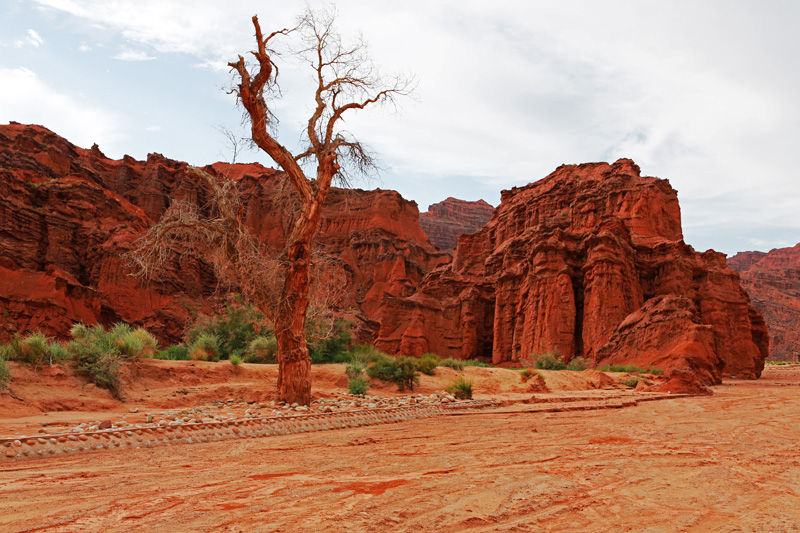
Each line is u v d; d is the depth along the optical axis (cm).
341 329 3045
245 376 1900
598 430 1149
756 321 5953
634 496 554
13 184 8069
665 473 671
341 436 1070
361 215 13450
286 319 1492
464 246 8975
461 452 853
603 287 4953
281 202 1708
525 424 1276
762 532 441
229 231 1527
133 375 1648
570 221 7050
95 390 1443
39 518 468
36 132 10550
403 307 7594
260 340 2705
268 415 1231
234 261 1534
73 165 10006
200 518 466
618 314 4859
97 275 7750
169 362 1823
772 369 7806
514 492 564
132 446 895
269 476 659
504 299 6238
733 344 5131
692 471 686
